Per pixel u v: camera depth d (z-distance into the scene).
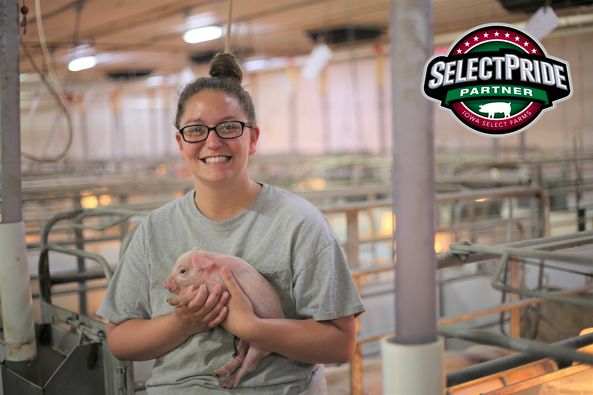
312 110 11.81
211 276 1.29
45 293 2.58
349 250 3.18
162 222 1.44
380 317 3.90
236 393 1.34
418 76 1.02
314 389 1.42
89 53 7.95
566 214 5.21
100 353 1.97
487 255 1.53
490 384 1.59
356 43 7.02
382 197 5.84
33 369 2.11
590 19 3.27
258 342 1.27
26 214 5.75
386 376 1.06
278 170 9.92
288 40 7.16
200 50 8.08
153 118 14.09
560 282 3.01
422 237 1.04
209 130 1.33
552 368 1.68
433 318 1.06
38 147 12.18
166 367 1.40
